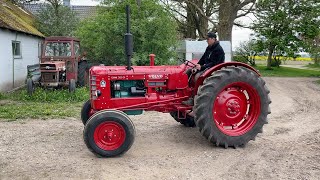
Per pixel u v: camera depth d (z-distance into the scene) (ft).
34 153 19.71
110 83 20.98
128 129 18.88
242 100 21.56
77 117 29.68
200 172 17.01
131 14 46.19
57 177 16.19
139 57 44.60
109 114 18.76
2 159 18.63
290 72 92.22
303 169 17.53
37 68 43.14
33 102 37.32
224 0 78.59
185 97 22.06
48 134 23.97
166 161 18.48
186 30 96.89
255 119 21.38
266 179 16.28
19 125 26.66
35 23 75.25
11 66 48.67
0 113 30.48
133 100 21.17
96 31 49.49
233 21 80.23
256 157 19.30
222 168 17.60
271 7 89.04
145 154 19.62
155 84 21.56
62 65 43.37
